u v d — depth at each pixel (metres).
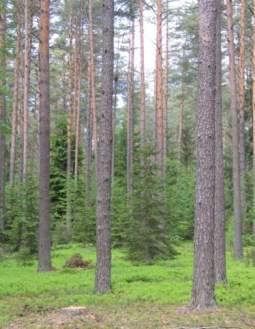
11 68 31.94
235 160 19.91
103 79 12.13
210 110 9.98
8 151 37.31
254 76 25.50
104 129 12.13
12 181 28.55
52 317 9.36
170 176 28.95
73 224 26.95
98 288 12.16
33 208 19.72
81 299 11.29
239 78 27.06
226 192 29.83
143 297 11.40
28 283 13.58
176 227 22.11
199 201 10.00
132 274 14.89
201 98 10.00
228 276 14.46
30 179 21.12
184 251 22.48
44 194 16.38
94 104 30.78
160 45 27.58
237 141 19.91
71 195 29.17
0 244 21.89
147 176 18.92
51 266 16.48
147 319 9.12
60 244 26.16
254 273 15.20
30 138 41.34
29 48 28.28
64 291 12.48
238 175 19.94
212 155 9.98
